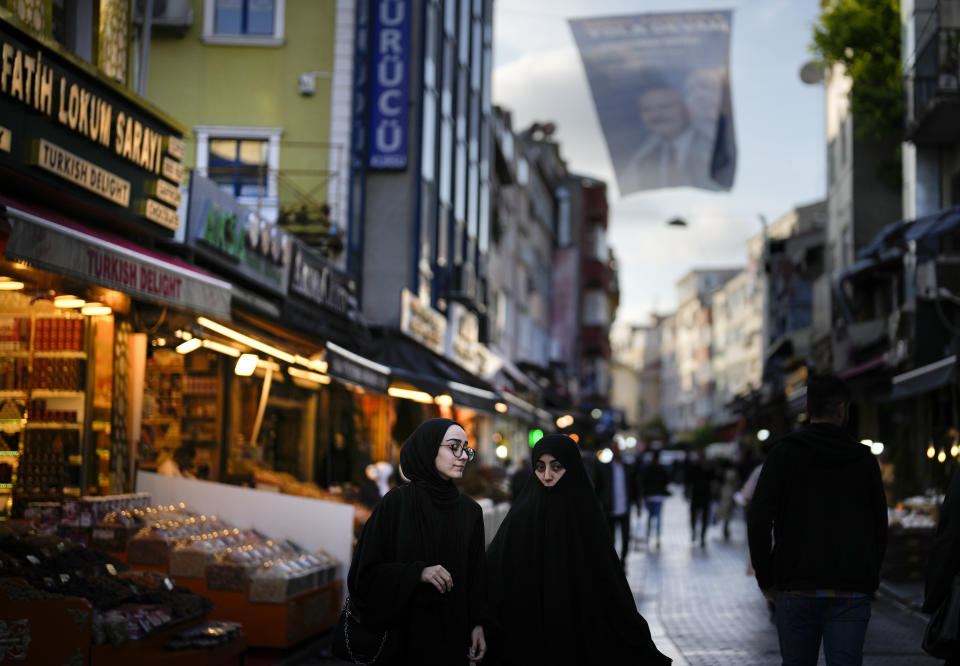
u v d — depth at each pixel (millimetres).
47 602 6809
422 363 18500
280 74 20875
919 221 19156
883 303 28156
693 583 15898
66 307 10844
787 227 63219
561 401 43688
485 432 34406
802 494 5496
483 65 33438
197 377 14703
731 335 93125
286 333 15383
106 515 10055
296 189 20375
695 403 109250
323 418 19328
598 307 69688
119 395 11359
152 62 20812
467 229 30484
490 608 5105
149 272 9070
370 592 4832
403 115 22281
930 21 23000
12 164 9484
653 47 15422
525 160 47750
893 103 26375
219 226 13703
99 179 10805
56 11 11422
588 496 5703
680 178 15555
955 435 18500
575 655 5578
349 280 20562
